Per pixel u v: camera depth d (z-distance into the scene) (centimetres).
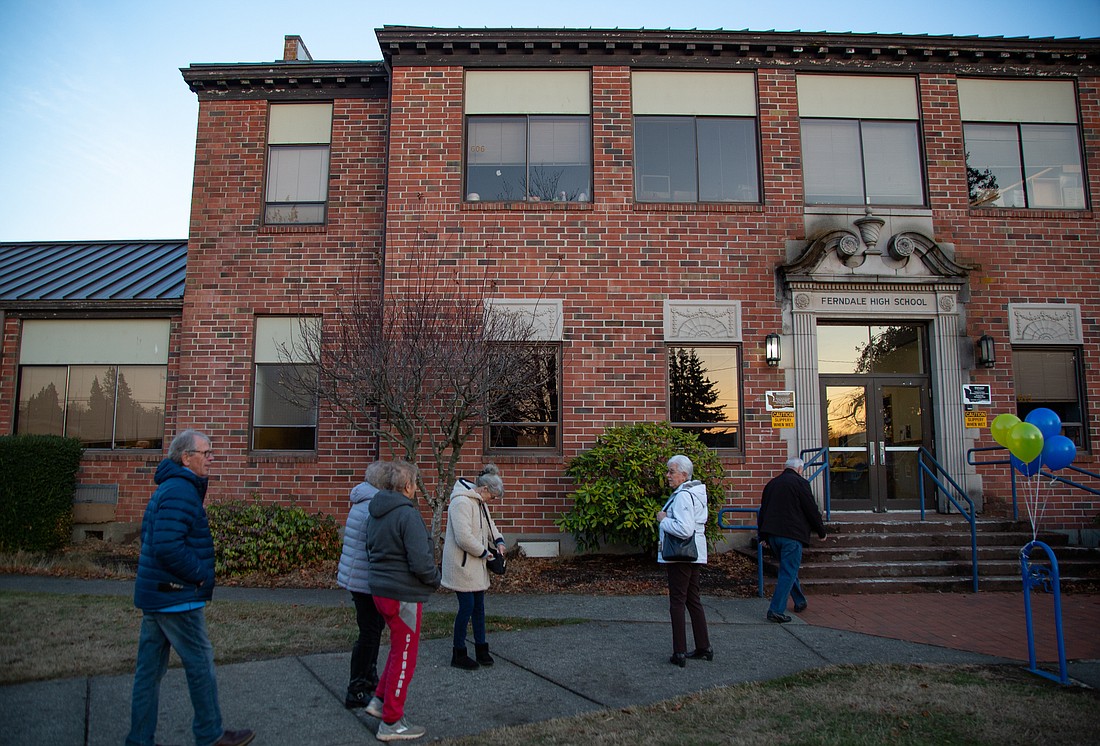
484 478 648
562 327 1188
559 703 552
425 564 483
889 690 582
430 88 1238
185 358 1245
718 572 1034
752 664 650
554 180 1238
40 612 781
